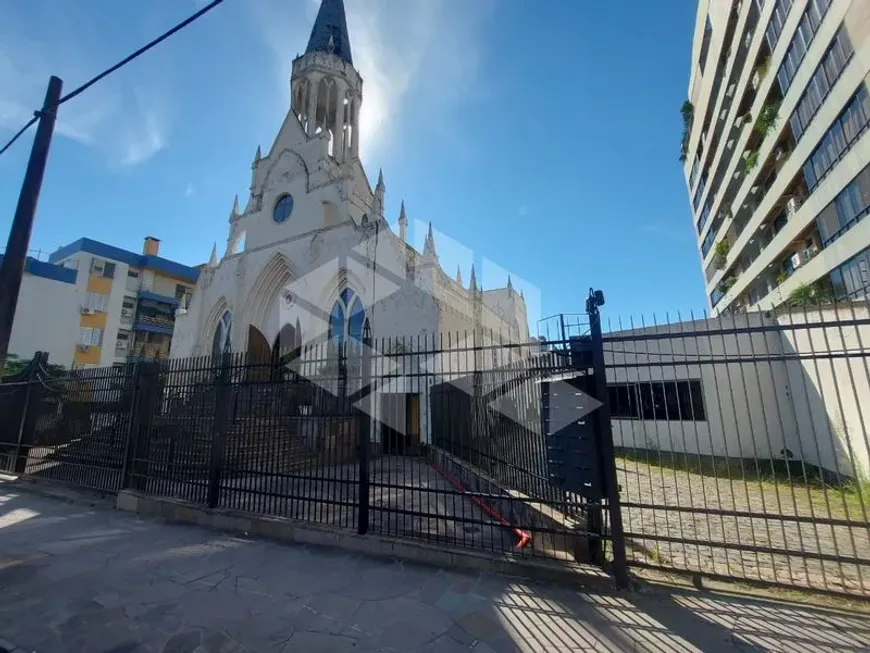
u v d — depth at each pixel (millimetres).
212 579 4465
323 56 27078
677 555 5438
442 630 3432
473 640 3287
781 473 11484
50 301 30547
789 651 3113
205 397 7336
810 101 17656
